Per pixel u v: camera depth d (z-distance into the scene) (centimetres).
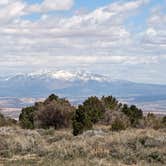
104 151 2364
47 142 3095
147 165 2062
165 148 2419
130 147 2514
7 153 2469
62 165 2012
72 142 2723
